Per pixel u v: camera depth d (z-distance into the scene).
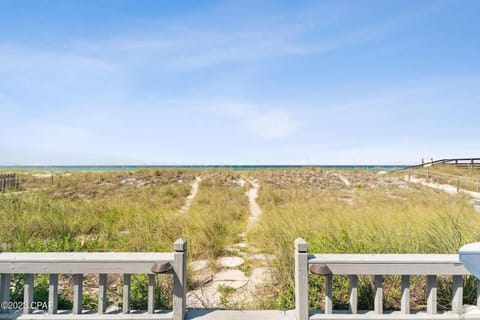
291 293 3.11
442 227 4.61
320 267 2.24
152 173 21.92
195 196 14.18
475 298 2.75
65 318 2.27
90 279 3.76
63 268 2.30
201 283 3.71
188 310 2.46
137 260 2.29
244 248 5.41
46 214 6.93
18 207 7.80
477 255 2.30
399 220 6.15
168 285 3.20
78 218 6.98
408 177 22.38
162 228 6.12
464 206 9.20
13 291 3.01
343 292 3.04
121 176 20.78
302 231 5.30
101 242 5.28
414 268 2.25
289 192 14.01
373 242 4.11
